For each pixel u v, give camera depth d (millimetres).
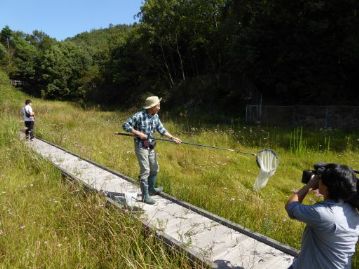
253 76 23422
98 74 45344
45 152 11234
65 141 13172
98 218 5555
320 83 20250
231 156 11047
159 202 6398
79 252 4762
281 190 8461
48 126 17188
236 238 5012
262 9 21109
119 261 4586
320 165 3369
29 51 71062
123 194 6832
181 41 33656
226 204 6715
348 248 3061
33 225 5492
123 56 40969
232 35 24844
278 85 21547
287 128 16656
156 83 35188
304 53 19859
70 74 56562
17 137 12930
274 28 21000
